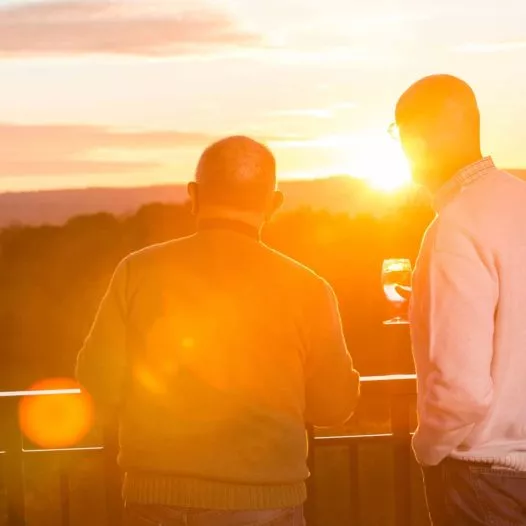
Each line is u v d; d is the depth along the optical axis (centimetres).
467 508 198
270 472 188
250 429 188
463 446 195
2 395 246
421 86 200
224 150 196
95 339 198
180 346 189
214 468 185
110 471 247
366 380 254
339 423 209
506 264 187
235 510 186
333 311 199
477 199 192
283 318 192
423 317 194
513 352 189
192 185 201
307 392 203
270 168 198
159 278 194
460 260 187
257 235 199
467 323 185
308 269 201
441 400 186
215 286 191
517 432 192
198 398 187
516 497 194
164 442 187
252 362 189
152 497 188
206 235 195
